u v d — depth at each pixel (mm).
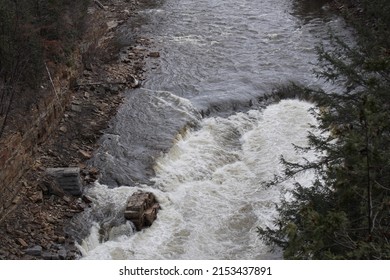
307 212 10297
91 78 26469
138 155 21406
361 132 10516
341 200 10227
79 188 19141
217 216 19078
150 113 24266
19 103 19953
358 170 9594
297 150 20906
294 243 10039
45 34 24078
